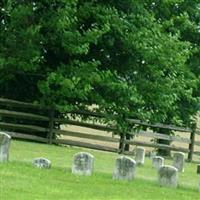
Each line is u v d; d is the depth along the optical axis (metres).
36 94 47.72
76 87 43.16
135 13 46.22
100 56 47.22
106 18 44.31
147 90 46.59
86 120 47.91
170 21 47.09
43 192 24.28
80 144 47.16
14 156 33.84
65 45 43.19
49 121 46.41
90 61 44.88
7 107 47.00
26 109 46.97
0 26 45.03
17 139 45.44
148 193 26.98
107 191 26.16
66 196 24.09
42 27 43.62
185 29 53.09
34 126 45.88
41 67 46.16
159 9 50.12
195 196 28.39
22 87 47.81
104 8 44.59
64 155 38.62
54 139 46.47
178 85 47.47
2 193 23.17
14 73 45.81
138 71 47.12
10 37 44.19
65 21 42.56
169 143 54.34
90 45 46.69
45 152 38.69
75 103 46.78
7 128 45.59
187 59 52.16
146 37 45.41
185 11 53.56
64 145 47.78
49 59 46.62
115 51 47.09
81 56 46.62
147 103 47.09
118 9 46.78
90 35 43.00
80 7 44.34
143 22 45.94
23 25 44.03
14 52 44.09
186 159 52.19
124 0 46.50
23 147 39.66
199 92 53.81
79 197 24.16
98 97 45.12
